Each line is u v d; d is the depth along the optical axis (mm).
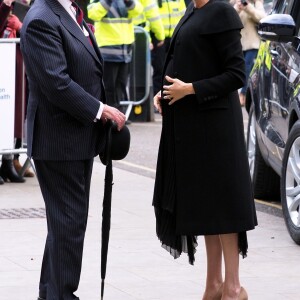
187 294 24859
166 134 22828
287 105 32406
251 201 22766
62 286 22219
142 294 24797
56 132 21984
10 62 38250
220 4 22297
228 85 22109
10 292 24812
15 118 39062
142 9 57094
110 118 21938
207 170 22406
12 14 40188
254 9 62750
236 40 22188
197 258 28438
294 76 32031
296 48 32688
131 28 56562
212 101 22328
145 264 27672
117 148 22469
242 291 22984
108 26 55781
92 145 22375
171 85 22156
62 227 22156
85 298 24328
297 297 24766
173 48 22703
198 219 22422
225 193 22422
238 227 22438
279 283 26062
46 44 21422
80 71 21922
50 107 21922
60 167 22156
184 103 22406
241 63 22203
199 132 22391
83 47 21969
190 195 22438
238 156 22547
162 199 22891
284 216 31359
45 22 21469
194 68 22297
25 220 33156
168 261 28016
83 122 21859
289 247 30062
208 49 22281
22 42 21844
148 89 61406
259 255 28969
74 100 21469
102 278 22750
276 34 32469
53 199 22281
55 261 22203
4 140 38625
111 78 56594
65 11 22031
